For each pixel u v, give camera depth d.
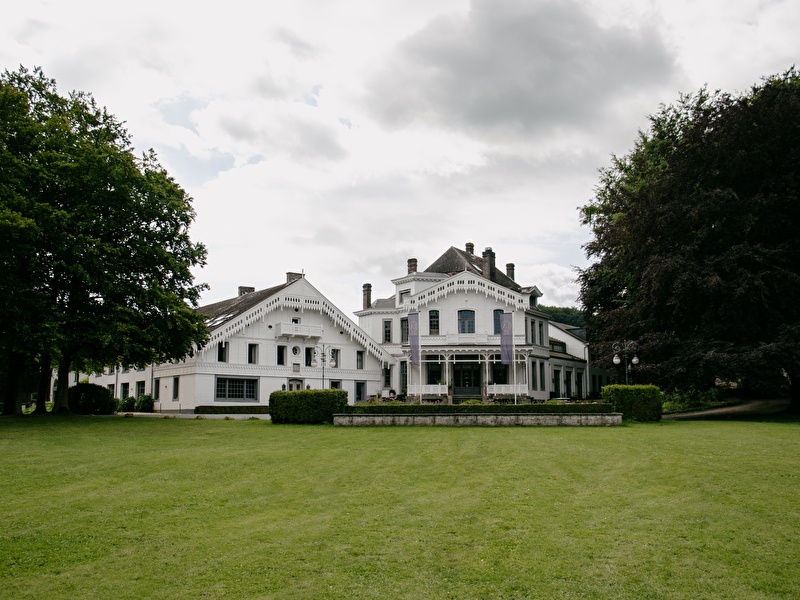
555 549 9.62
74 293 29.44
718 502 11.84
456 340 48.91
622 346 31.92
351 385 50.78
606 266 39.81
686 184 31.45
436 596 8.09
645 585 8.35
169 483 14.12
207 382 42.91
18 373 31.11
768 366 26.97
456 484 13.92
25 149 27.84
